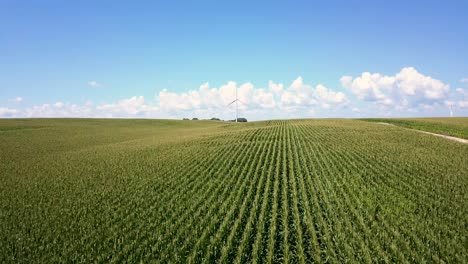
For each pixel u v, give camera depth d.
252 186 20.86
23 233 14.47
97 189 21.80
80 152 39.16
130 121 102.50
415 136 44.84
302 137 44.88
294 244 13.01
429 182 20.91
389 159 28.25
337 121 79.81
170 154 34.53
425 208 16.00
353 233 13.14
